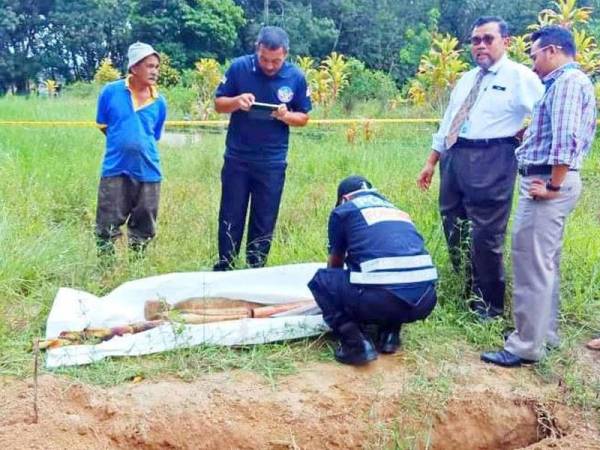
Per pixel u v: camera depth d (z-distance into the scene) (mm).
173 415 3471
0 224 5316
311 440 3506
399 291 3859
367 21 38656
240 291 4668
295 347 4188
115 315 4309
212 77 18109
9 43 40750
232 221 5234
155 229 5602
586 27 23141
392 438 3527
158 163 5461
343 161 9383
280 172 5168
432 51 14781
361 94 19906
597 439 3529
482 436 3717
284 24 37406
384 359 4121
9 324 4230
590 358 4281
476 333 4414
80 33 40125
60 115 15086
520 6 37562
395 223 4020
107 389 3646
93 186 7625
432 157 4953
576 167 3760
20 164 8102
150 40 35469
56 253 5172
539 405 3779
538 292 3945
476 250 4551
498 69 4434
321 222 6477
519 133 4453
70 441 3258
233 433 3465
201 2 35250
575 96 3658
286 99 5004
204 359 3939
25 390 3541
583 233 6074
